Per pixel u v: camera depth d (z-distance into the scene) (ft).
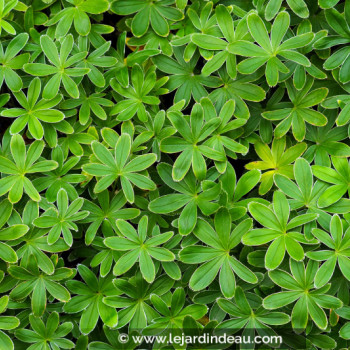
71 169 2.51
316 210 2.44
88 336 2.51
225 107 2.48
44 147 2.52
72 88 2.47
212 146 2.47
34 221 2.42
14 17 2.60
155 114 2.52
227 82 2.51
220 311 2.46
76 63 2.52
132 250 2.43
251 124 2.53
